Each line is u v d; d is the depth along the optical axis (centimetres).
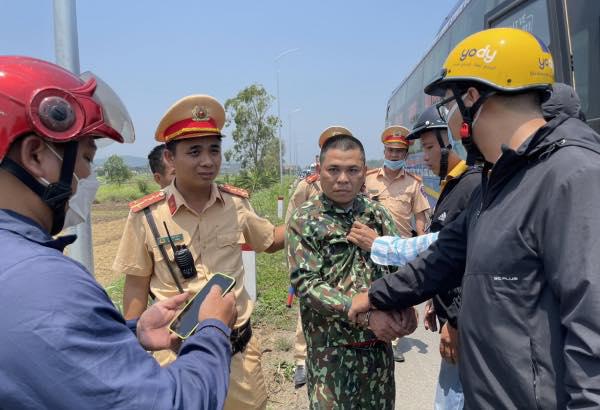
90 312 98
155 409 99
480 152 150
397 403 362
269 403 360
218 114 239
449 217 231
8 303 91
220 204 253
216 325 130
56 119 106
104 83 134
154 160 338
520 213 126
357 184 221
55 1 270
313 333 219
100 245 1466
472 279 138
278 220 1323
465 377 143
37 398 90
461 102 146
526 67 131
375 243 216
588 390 106
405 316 198
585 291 108
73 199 128
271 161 4191
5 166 107
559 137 126
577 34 304
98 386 94
